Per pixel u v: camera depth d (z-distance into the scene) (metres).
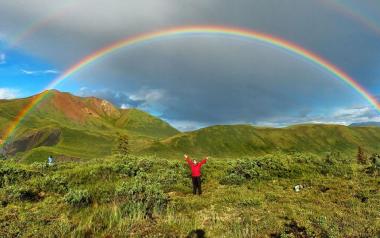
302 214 13.15
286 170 23.52
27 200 15.05
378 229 11.24
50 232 10.78
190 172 23.59
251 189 19.25
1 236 10.44
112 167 22.69
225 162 29.83
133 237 10.79
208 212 13.88
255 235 11.02
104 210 13.31
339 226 11.62
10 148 175.75
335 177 21.98
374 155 28.06
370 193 16.61
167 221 12.20
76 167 24.94
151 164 25.62
